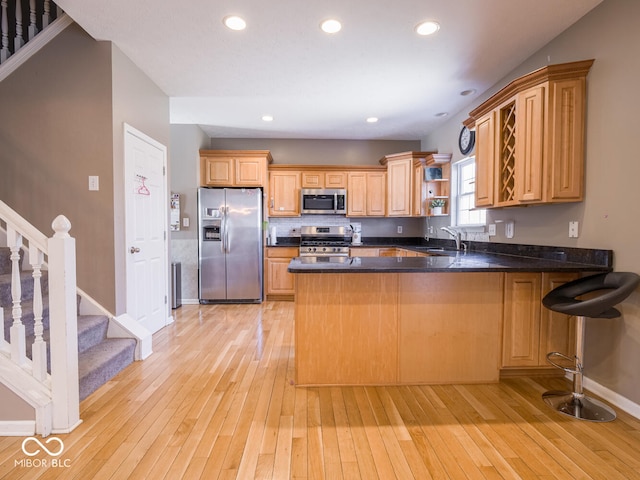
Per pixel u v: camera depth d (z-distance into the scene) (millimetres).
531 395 2246
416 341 2377
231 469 1555
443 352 2389
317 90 3658
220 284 4961
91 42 2691
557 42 2598
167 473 1525
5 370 1808
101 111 2701
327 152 5730
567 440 1776
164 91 3656
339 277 2334
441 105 4117
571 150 2314
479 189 3092
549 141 2318
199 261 4941
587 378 2350
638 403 1999
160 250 3611
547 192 2342
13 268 1817
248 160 5148
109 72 2693
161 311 3666
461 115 4305
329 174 5457
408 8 2273
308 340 2354
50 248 1780
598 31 2221
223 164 5133
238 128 5082
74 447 1696
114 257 2752
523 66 3010
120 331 2783
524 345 2395
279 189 5418
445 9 2283
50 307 1786
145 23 2451
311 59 2979
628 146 2027
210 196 4910
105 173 2717
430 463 1604
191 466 1571
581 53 2369
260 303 4992
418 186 4984
